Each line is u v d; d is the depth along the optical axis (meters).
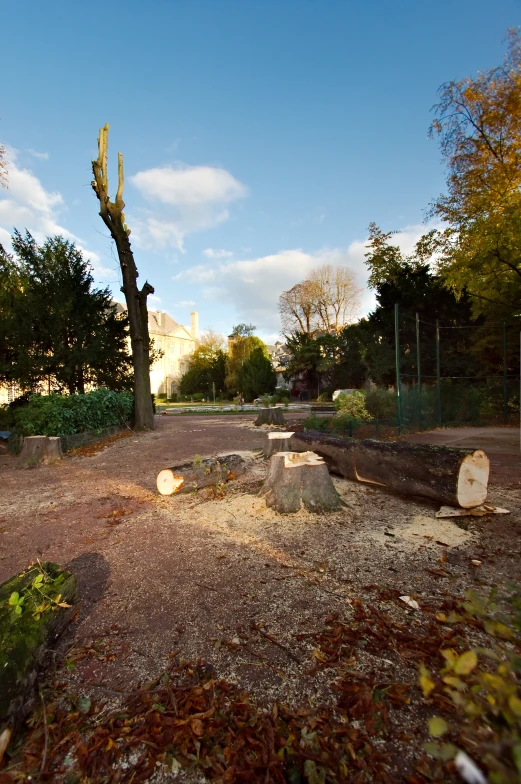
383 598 2.40
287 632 2.12
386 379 18.41
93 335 13.61
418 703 1.60
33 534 3.81
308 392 38.66
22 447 8.11
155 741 1.49
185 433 11.34
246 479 5.39
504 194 9.89
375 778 1.29
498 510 3.86
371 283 19.20
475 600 1.20
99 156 11.62
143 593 2.58
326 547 3.19
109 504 4.73
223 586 2.63
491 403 13.75
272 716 1.57
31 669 1.73
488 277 11.53
